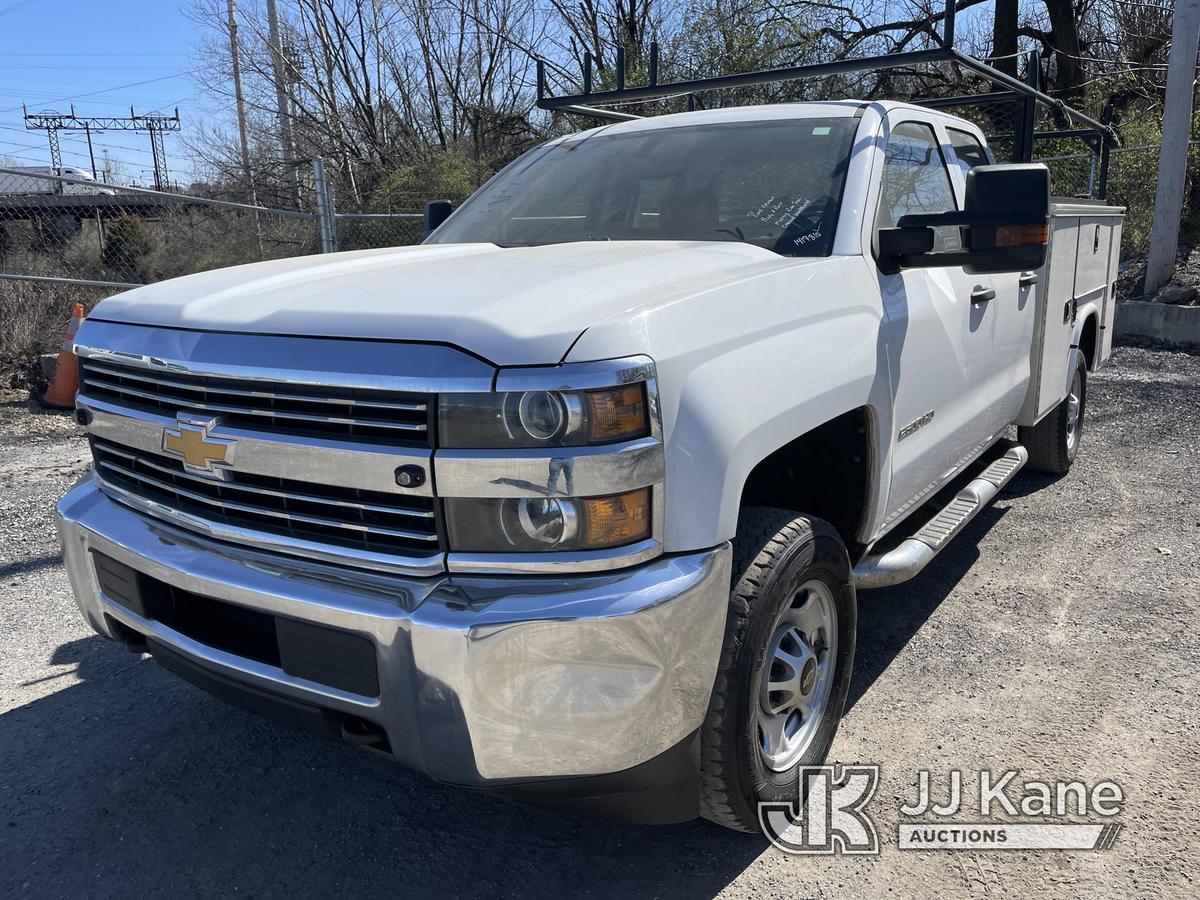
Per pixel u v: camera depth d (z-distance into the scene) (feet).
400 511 6.71
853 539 10.13
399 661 6.64
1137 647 12.01
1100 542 15.69
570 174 12.15
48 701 11.21
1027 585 14.07
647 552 6.72
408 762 6.96
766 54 53.42
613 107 44.68
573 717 6.56
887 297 9.87
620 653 6.53
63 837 8.85
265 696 7.54
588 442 6.43
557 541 6.51
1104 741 9.96
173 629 8.21
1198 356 32.24
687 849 8.58
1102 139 24.59
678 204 10.82
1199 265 41.96
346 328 6.88
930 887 7.98
